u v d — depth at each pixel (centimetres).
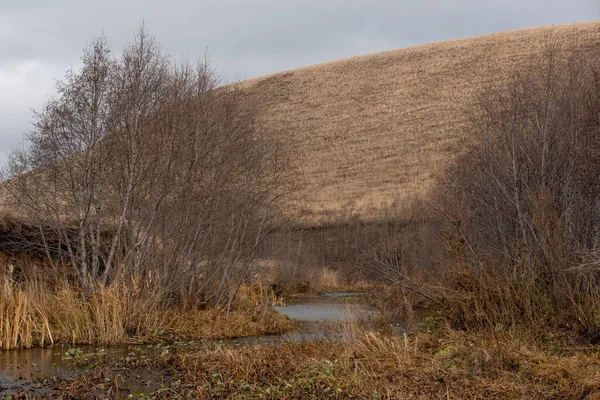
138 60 1784
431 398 932
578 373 991
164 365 1230
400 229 4075
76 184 1739
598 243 1424
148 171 1792
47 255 1859
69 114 1712
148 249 1811
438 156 5800
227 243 1888
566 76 1656
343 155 6344
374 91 7656
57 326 1487
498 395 927
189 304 1823
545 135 1557
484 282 1384
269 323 1780
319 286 3312
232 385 1059
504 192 1602
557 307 1326
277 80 8756
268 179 2005
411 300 1788
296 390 996
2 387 1048
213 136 1886
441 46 8400
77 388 1041
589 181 1460
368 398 945
